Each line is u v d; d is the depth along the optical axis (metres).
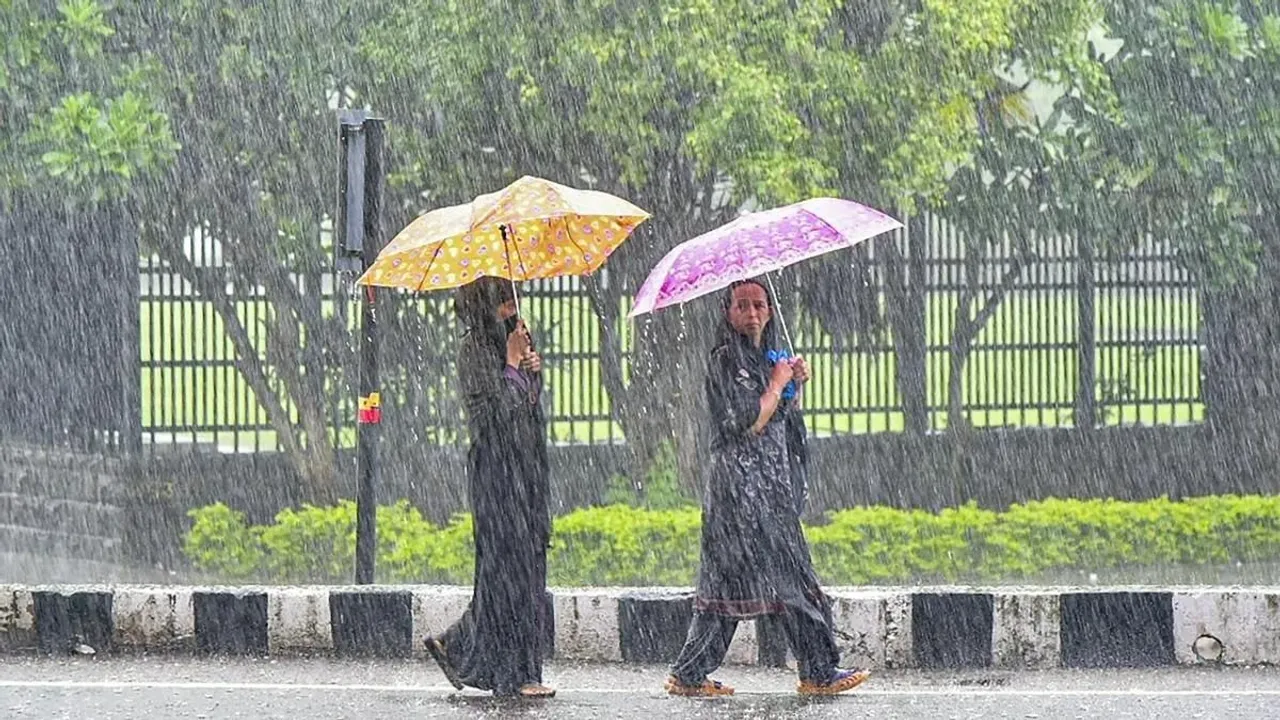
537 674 23.89
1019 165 48.31
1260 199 47.69
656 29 41.12
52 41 42.09
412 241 23.06
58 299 47.88
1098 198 48.09
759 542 23.34
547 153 45.78
